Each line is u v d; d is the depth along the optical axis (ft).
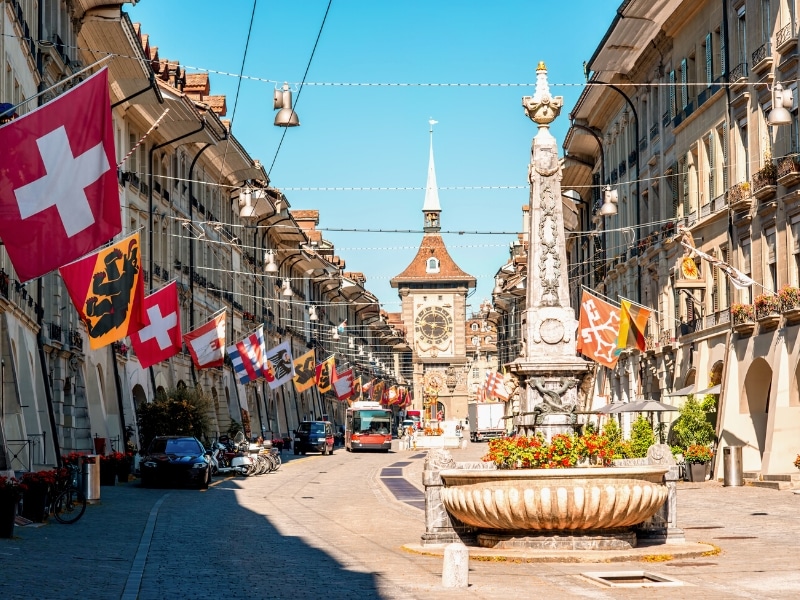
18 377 105.40
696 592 47.60
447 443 315.58
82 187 58.23
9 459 94.22
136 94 150.30
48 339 122.93
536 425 79.25
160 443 133.69
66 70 130.21
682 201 160.45
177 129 177.27
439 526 66.33
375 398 363.35
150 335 112.78
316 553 64.34
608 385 213.46
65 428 132.67
